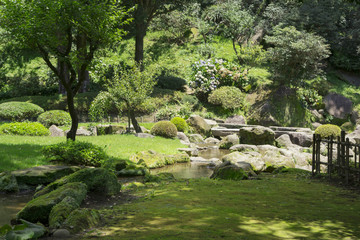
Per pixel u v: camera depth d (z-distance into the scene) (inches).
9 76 1445.6
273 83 1252.5
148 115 1122.7
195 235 167.9
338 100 1245.7
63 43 476.1
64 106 1114.7
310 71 1195.9
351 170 321.4
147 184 349.4
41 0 421.1
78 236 174.1
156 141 731.4
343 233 173.9
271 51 1220.5
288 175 399.9
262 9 1630.2
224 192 284.8
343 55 1411.2
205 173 491.5
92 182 277.6
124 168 474.9
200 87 1238.3
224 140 862.5
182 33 1636.3
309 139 865.5
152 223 191.3
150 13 1251.2
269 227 182.4
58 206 207.5
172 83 1282.0
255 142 844.6
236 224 187.3
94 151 469.1
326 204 239.5
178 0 1262.3
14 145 528.1
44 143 573.0
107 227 186.2
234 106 1157.7
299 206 232.8
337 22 1465.3
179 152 671.1
